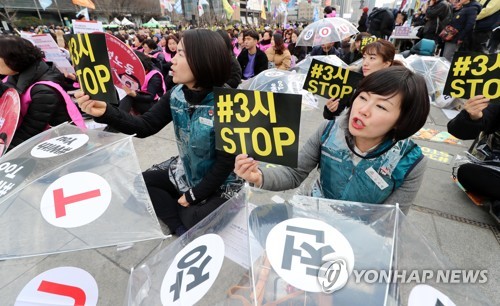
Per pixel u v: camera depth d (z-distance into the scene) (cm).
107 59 137
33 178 105
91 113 157
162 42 930
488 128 201
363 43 505
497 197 199
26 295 143
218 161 159
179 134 174
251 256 75
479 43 516
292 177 151
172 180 196
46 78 235
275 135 111
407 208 133
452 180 257
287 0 1820
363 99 113
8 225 95
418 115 108
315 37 500
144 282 87
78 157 113
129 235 98
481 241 189
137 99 358
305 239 80
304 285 70
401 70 109
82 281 155
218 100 117
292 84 388
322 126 151
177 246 93
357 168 132
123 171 111
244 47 562
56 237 94
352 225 84
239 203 93
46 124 232
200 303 71
